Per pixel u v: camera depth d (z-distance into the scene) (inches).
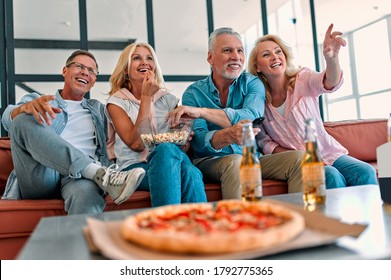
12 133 61.0
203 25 162.4
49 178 63.2
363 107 297.6
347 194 43.5
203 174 74.0
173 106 80.6
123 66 82.4
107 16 141.7
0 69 107.4
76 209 58.4
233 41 78.5
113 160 78.5
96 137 77.9
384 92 279.0
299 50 164.9
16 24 126.6
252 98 76.1
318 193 37.8
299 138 80.5
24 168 61.7
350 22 270.5
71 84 79.7
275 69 82.4
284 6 163.5
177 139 63.2
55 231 29.1
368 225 26.9
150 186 58.7
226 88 81.4
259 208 29.0
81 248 24.4
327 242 22.5
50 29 130.7
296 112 81.1
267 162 74.5
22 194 65.2
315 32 149.1
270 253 21.1
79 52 82.4
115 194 58.1
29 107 60.2
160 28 162.9
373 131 106.0
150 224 25.3
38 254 23.2
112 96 78.5
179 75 127.0
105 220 33.4
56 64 123.9
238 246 20.7
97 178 59.4
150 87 73.3
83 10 117.1
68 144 60.1
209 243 20.6
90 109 80.4
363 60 293.0
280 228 22.5
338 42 72.5
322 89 79.3
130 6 144.3
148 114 72.1
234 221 25.5
